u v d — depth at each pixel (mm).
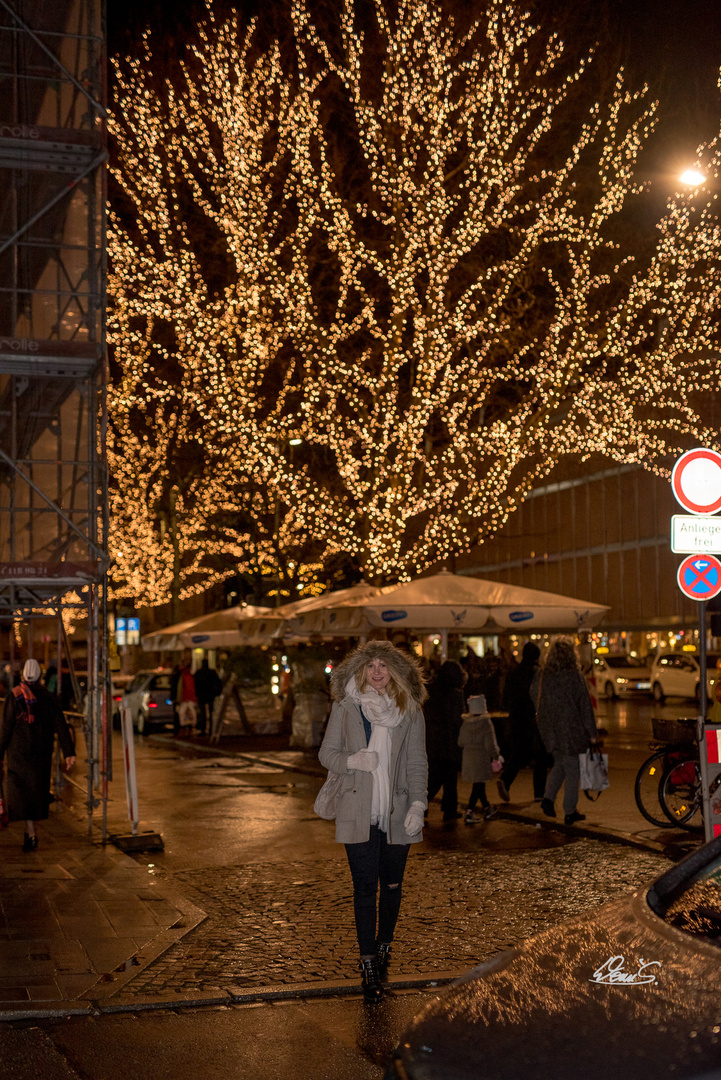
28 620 14336
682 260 28266
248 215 24750
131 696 32000
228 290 25750
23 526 14703
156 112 25625
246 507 37438
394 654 6656
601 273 29453
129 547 39844
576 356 27562
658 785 12000
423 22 23828
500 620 17578
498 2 24062
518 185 24797
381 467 25406
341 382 28031
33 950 7449
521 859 10766
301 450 33625
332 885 9797
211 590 53500
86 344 12531
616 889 9273
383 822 6543
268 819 13867
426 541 28469
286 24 24938
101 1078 5305
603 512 43656
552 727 12609
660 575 39969
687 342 31453
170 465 39156
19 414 14148
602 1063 2686
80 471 14477
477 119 24984
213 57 24531
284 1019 6141
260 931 8109
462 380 27812
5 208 13812
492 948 7457
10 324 13805
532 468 42156
